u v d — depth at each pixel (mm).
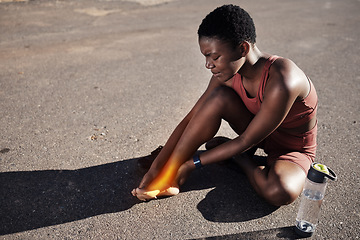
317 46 5820
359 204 2453
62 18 6641
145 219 2293
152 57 5094
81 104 3709
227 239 2158
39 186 2543
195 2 8375
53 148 2969
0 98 3766
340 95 4125
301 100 2152
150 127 3338
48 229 2191
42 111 3547
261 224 2275
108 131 3244
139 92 4039
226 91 2279
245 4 8531
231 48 1916
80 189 2533
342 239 2164
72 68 4590
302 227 2168
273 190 2227
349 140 3227
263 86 2098
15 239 2111
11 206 2355
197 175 2713
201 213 2354
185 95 4020
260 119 2113
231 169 2777
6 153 2883
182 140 2365
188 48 5508
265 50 5555
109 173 2701
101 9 7387
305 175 2305
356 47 5828
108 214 2324
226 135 3260
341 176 2730
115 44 5516
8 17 6484
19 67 4547
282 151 2498
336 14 7969
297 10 8227
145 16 7105
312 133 2424
